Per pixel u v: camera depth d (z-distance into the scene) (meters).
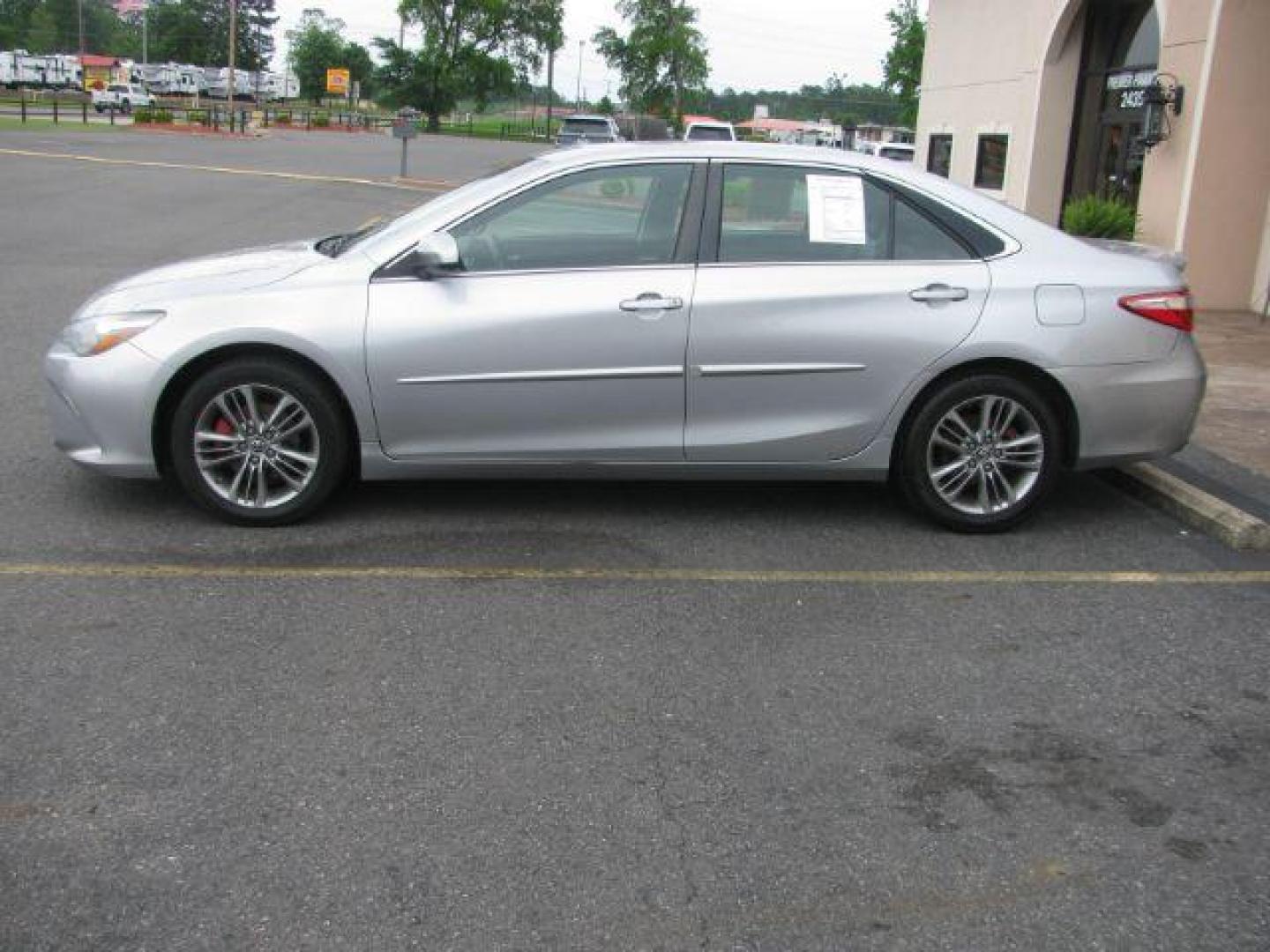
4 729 3.62
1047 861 3.15
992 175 18.64
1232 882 3.09
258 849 3.10
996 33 18.41
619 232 5.35
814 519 5.77
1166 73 12.54
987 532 5.60
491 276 5.23
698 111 95.62
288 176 28.58
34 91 75.81
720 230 5.32
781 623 4.57
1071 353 5.33
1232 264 12.28
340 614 4.52
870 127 64.56
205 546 5.16
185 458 5.27
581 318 5.19
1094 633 4.57
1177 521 5.93
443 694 3.94
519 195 5.30
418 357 5.17
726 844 3.18
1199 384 5.56
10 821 3.18
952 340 5.30
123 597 4.60
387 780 3.43
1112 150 15.97
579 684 4.04
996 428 5.48
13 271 12.41
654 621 4.55
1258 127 11.98
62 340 5.38
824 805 3.38
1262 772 3.62
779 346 5.26
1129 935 2.87
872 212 5.41
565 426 5.30
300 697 3.88
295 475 5.36
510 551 5.23
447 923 2.84
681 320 5.22
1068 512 6.02
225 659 4.12
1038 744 3.75
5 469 6.07
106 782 3.37
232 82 60.28
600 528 5.55
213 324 5.14
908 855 3.16
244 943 2.76
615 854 3.12
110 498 5.71
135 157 31.23
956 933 2.86
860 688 4.08
